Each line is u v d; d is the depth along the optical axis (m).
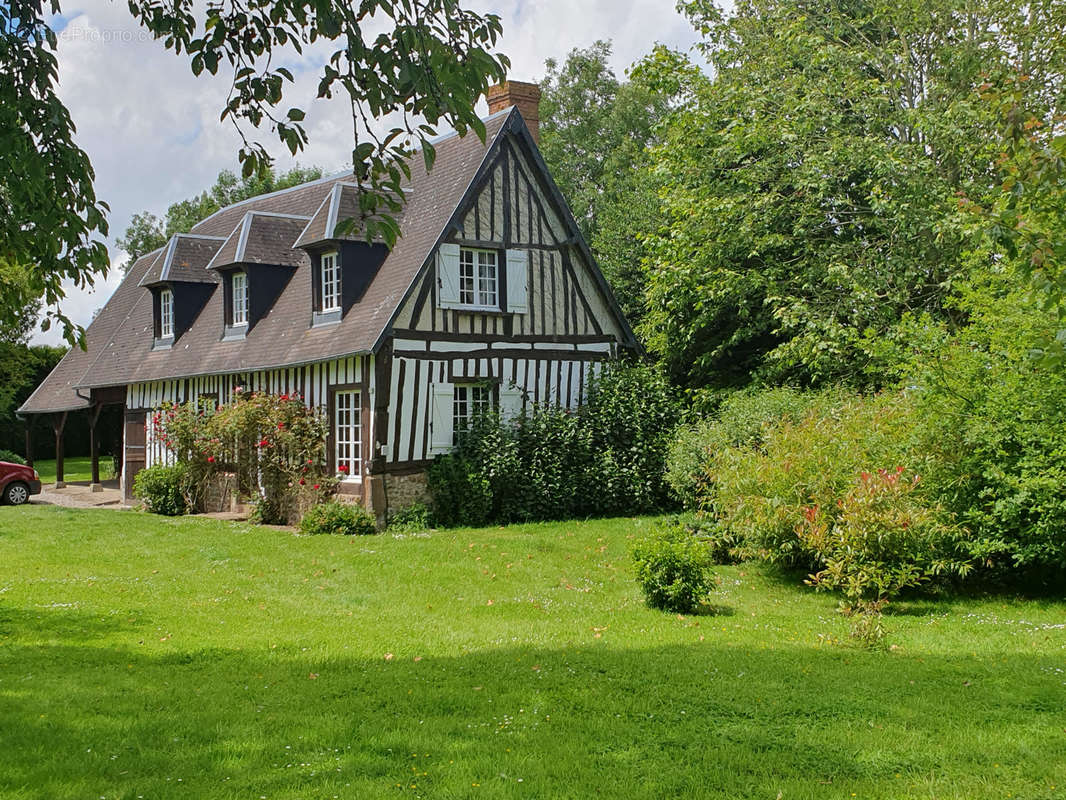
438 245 16.28
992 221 6.16
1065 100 11.25
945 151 16.59
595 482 17.59
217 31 5.59
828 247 17.23
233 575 11.67
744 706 6.12
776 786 4.74
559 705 6.20
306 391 17.27
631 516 17.64
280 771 4.94
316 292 17.42
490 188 17.44
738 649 7.91
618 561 12.74
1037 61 14.34
